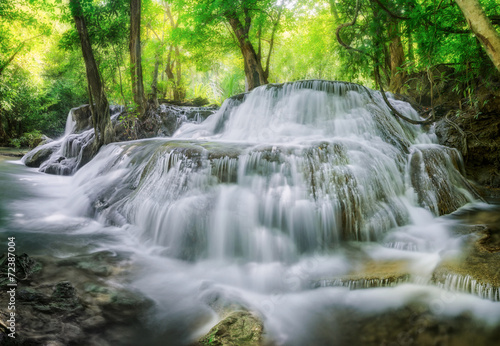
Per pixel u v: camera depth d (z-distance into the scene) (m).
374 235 4.58
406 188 5.61
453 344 2.53
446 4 4.83
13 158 13.67
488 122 7.37
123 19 11.50
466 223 4.77
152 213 4.90
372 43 4.62
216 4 12.41
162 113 11.59
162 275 3.82
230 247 4.37
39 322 2.62
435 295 3.17
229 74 25.73
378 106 7.82
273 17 15.14
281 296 3.38
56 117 23.92
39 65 20.98
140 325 2.86
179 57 20.09
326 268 3.85
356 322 2.92
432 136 7.93
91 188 6.59
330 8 15.12
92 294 3.17
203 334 2.79
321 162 4.98
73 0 8.80
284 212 4.54
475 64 5.97
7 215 5.54
